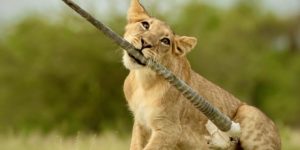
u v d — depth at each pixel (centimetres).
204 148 901
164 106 876
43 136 1552
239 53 2405
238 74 2322
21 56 2223
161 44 852
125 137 1482
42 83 2175
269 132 936
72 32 2212
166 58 865
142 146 903
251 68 2511
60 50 2173
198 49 2217
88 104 2102
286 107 2864
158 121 877
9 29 2397
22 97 2181
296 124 2875
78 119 2080
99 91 2109
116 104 2105
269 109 2864
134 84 900
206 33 2309
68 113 2120
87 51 2141
